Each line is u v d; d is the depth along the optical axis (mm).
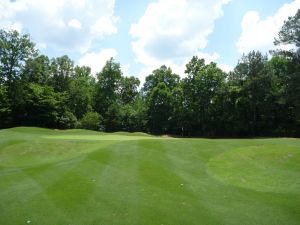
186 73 62875
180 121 64812
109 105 73062
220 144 19344
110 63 75500
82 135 32625
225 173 13906
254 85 54875
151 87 77188
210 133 62094
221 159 16250
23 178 13320
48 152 20484
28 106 55500
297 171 13789
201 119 61562
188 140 20656
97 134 36375
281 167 14461
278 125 56156
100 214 8883
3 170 15805
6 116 52719
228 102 58312
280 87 54438
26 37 55062
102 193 10688
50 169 14547
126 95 86312
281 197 10406
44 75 64562
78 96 68312
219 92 58438
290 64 46750
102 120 67125
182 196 10492
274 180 12703
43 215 8898
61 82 67000
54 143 22031
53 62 67125
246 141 20500
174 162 15562
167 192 10922
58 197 10336
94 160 15789
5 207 9656
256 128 57781
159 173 13438
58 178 12781
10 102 53562
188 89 62469
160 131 68562
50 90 58344
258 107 55438
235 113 57531
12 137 24797
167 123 67438
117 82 78062
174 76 76188
